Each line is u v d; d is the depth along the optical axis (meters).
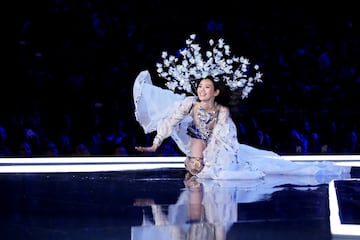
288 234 5.39
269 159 10.95
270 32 24.09
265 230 5.54
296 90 23.19
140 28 23.05
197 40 23.27
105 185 9.03
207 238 5.20
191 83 10.59
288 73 23.52
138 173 11.05
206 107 10.21
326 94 23.34
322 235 5.36
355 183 9.22
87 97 21.59
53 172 11.27
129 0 23.05
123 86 22.11
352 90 23.59
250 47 23.64
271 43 23.91
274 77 23.34
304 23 24.23
